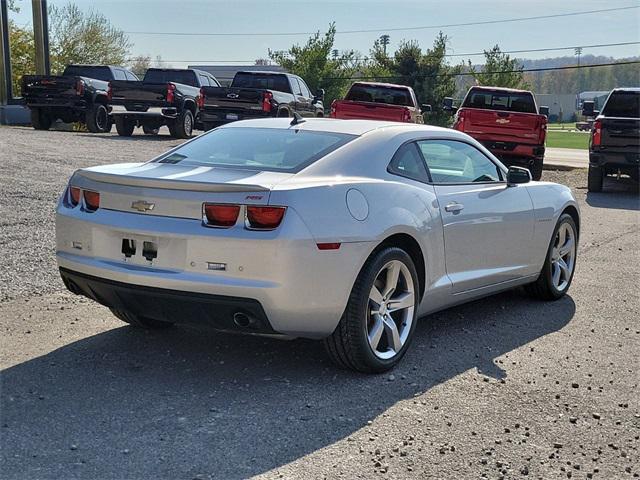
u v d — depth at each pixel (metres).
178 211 4.64
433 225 5.48
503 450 3.99
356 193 4.92
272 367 5.09
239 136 5.67
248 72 24.17
